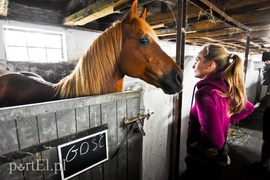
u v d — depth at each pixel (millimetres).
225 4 1571
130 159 901
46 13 2383
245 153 2094
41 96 882
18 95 959
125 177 903
